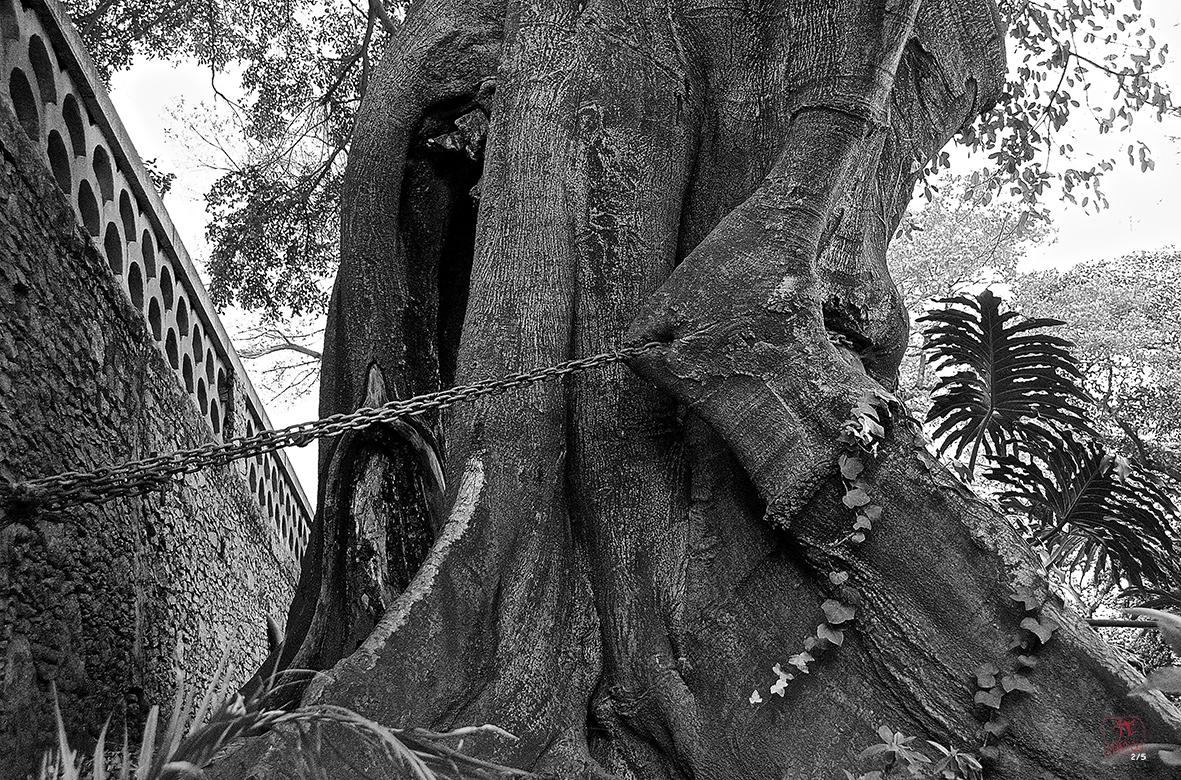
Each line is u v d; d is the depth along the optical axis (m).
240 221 13.31
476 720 3.84
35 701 4.44
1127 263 18.03
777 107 5.30
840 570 4.02
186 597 7.35
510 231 5.16
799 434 4.08
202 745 2.05
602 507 4.68
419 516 5.78
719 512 4.53
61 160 5.49
